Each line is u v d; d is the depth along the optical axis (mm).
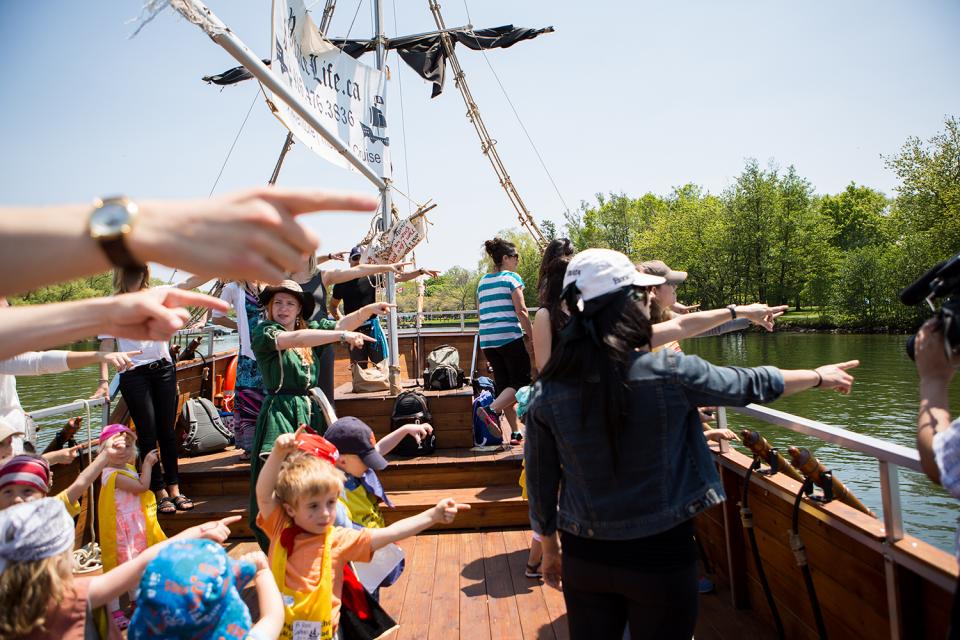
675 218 49000
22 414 3203
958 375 13906
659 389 1733
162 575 1572
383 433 4793
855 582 2154
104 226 519
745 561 2961
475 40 7047
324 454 2400
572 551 1877
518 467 4496
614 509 1751
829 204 62281
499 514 4199
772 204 43125
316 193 572
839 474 8016
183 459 4871
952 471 1305
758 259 43375
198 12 2512
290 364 3191
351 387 5445
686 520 1781
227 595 1634
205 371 6051
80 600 1717
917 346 1531
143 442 3967
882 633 2031
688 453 1796
